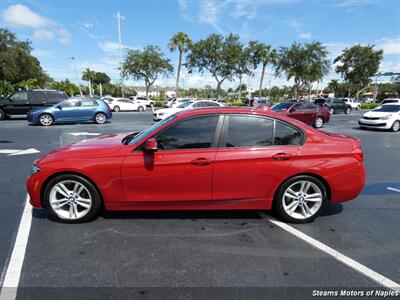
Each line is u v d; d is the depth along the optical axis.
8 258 2.73
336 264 2.72
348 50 41.47
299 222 3.56
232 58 34.06
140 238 3.14
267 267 2.65
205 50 34.47
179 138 3.33
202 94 92.94
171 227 3.41
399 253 2.93
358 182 3.52
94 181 3.30
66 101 14.44
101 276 2.48
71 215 3.44
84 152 3.35
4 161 6.55
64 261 2.69
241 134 3.38
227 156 3.29
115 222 3.51
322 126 15.50
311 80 34.94
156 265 2.65
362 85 43.59
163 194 3.35
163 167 3.26
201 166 3.27
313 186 3.50
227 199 3.40
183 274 2.52
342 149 3.48
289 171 3.38
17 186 4.81
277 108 15.70
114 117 20.06
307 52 32.84
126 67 39.19
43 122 13.80
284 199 3.49
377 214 3.92
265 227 3.46
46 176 3.30
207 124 3.36
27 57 35.34
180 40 38.81
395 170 6.31
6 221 3.52
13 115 17.88
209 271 2.57
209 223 3.53
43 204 3.43
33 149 7.98
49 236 3.16
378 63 40.03
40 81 46.25
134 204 3.38
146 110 30.44
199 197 3.37
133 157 3.27
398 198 4.56
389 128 13.33
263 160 3.33
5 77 33.38
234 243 3.07
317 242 3.12
